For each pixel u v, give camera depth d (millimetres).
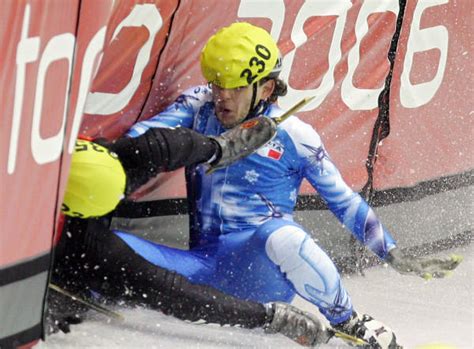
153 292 13805
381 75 20547
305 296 15336
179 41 16297
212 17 16641
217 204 15805
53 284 13750
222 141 14086
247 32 14805
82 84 11859
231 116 15078
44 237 11688
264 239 15133
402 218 22188
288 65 18328
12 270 11180
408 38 20984
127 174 13508
